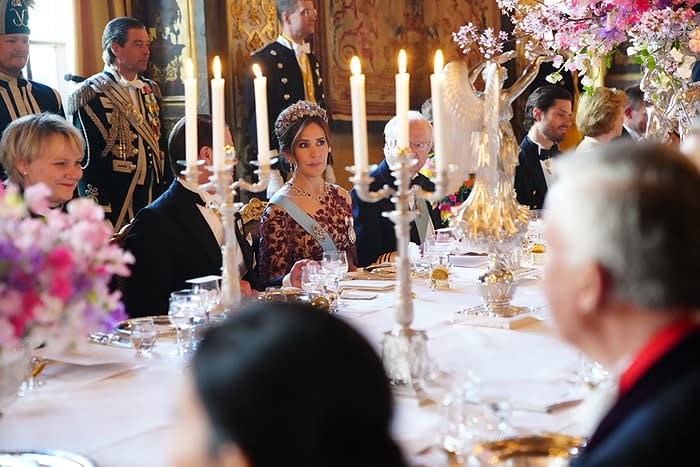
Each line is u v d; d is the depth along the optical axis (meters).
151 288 3.85
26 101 5.97
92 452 1.96
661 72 4.61
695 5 4.41
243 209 5.02
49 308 1.74
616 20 4.20
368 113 10.04
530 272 4.09
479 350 2.75
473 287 3.86
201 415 0.96
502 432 1.76
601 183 1.30
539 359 2.60
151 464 1.89
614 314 1.32
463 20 11.07
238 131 8.04
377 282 3.96
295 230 4.42
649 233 1.25
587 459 1.29
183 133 4.01
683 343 1.27
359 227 4.98
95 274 1.83
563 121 6.71
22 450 1.95
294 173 4.55
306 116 4.48
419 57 10.61
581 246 1.29
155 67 7.86
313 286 3.42
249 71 7.68
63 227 1.86
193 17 7.69
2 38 5.80
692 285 1.25
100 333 2.99
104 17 7.50
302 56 7.90
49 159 3.56
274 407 0.93
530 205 6.71
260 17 8.12
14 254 1.73
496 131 3.11
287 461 0.93
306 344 0.95
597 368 2.16
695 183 1.28
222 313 3.00
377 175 5.07
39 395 2.38
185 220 3.97
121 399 2.34
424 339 2.32
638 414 1.25
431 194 2.42
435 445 1.92
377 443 0.96
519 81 3.12
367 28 9.98
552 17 4.26
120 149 6.39
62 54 7.44
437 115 2.42
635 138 6.97
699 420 1.20
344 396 0.94
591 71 4.45
